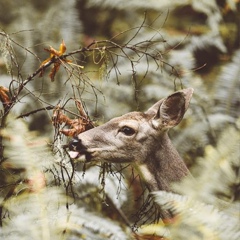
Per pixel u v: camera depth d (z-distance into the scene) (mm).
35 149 8867
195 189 8766
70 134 8984
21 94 9812
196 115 9852
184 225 8711
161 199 8648
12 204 8859
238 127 9297
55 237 8789
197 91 9977
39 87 9961
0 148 8930
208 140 9688
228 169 8883
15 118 9000
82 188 9336
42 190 8828
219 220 8570
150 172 9070
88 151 8984
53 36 10477
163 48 10320
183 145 9664
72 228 8961
